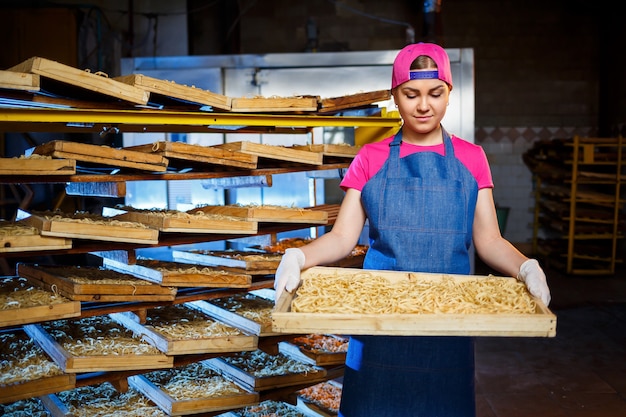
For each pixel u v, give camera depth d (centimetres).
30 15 779
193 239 292
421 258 217
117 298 261
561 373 497
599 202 875
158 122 276
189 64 692
